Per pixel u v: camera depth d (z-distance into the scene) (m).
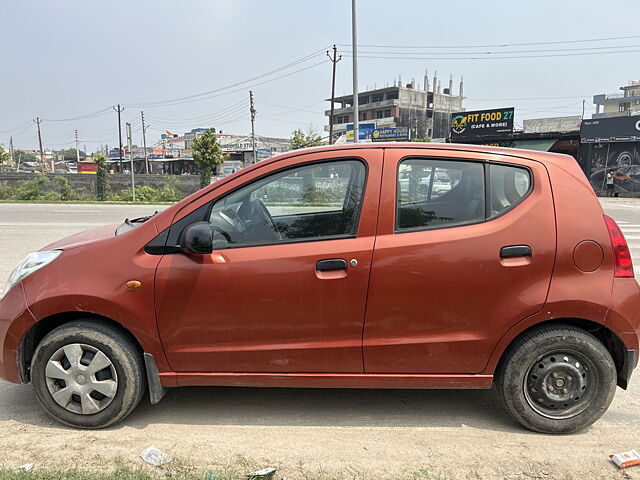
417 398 3.54
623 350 2.94
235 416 3.25
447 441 2.97
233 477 2.54
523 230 2.85
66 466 2.64
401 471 2.67
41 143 83.75
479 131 38.09
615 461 2.74
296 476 2.61
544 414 3.00
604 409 2.97
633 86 75.12
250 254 2.89
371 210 2.90
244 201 2.99
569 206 2.90
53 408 3.04
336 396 3.55
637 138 30.34
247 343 2.94
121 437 2.97
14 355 3.02
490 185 2.95
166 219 3.00
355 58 21.55
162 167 82.62
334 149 3.02
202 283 2.88
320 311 2.89
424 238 2.86
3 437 2.95
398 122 85.50
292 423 3.17
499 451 2.87
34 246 9.45
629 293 2.86
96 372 2.97
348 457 2.79
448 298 2.86
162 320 2.92
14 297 3.01
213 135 41.66
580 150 33.16
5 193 31.69
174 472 2.61
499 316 2.86
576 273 2.84
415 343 2.90
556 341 2.89
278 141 74.06
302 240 2.93
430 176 2.96
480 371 2.96
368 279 2.85
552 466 2.72
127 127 35.53
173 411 3.31
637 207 21.34
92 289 2.90
